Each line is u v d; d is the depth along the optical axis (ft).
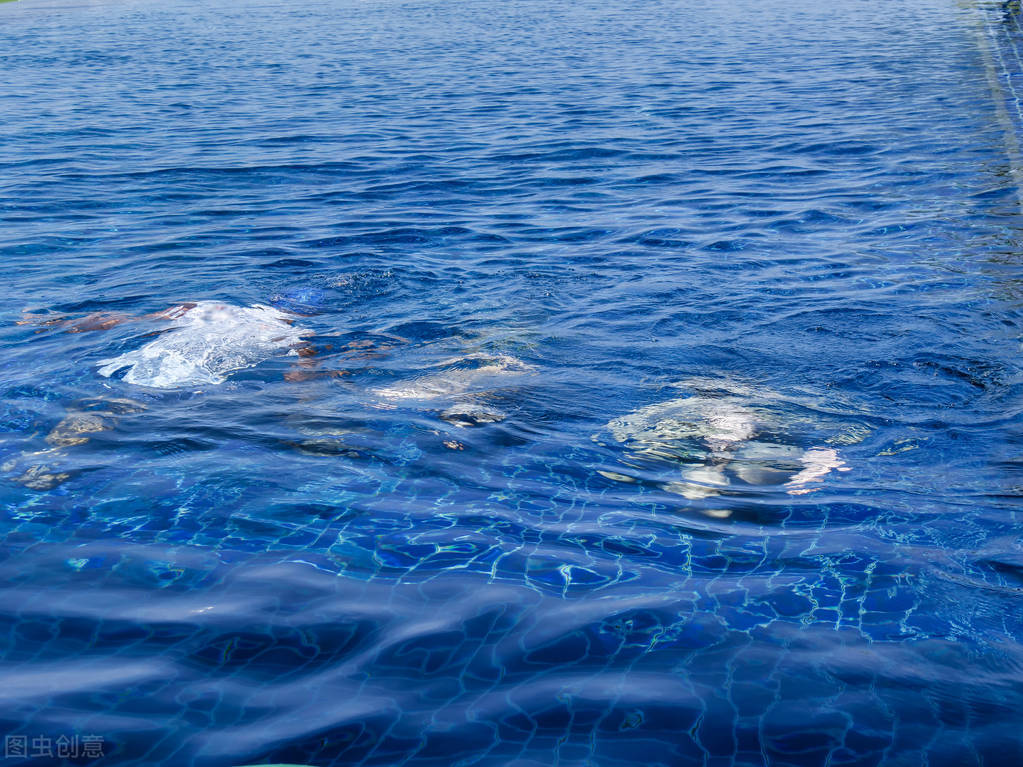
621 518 11.32
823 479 12.25
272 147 37.52
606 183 30.66
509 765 7.27
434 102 47.65
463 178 31.81
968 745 7.41
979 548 10.46
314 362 16.48
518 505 11.66
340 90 52.39
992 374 15.35
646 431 13.74
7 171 33.55
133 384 15.52
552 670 8.44
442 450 13.17
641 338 17.39
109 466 12.69
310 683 8.29
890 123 38.42
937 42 63.72
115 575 10.10
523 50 68.33
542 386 15.34
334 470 12.59
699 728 7.65
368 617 9.30
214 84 55.77
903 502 11.57
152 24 97.19
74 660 8.65
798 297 19.36
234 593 9.74
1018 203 26.18
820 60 57.82
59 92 53.31
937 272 20.62
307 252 23.56
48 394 15.06
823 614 9.25
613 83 52.01
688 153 34.68
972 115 39.19
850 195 27.89
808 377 15.51
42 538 10.86
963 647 8.69
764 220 25.64
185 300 19.80
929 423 13.76
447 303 19.60
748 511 11.47
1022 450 12.85
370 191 30.30
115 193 30.37
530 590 9.77
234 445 13.33
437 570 10.18
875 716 7.76
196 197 29.84
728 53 62.85
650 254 22.86
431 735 7.62
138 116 45.42
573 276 21.27
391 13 101.91
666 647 8.74
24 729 7.70
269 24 94.32
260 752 7.43
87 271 22.11
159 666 8.54
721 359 16.33
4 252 23.75
